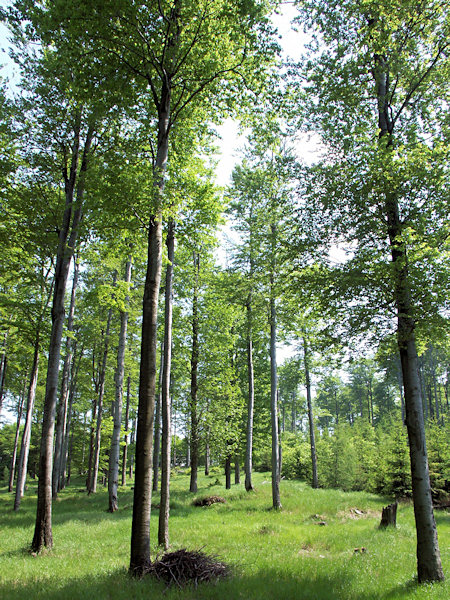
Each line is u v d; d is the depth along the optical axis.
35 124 10.91
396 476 20.03
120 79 8.66
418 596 5.64
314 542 9.82
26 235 11.99
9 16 8.91
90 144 11.51
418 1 7.52
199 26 8.64
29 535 10.96
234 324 22.58
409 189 7.51
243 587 5.88
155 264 8.19
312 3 8.73
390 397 51.81
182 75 9.44
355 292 7.80
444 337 7.60
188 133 10.96
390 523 11.59
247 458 20.47
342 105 9.14
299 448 33.81
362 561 7.73
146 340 7.74
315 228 8.80
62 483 30.06
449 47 8.20
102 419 23.95
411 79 8.80
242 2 7.97
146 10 8.31
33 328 15.43
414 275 7.05
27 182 11.66
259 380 29.08
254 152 16.16
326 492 20.47
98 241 11.32
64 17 7.76
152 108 10.01
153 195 7.88
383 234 8.12
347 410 63.78
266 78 9.33
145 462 7.20
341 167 8.52
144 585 5.88
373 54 8.96
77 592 5.52
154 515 14.59
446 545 10.02
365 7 7.93
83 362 27.55
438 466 20.39
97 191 8.55
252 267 18.25
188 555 6.87
